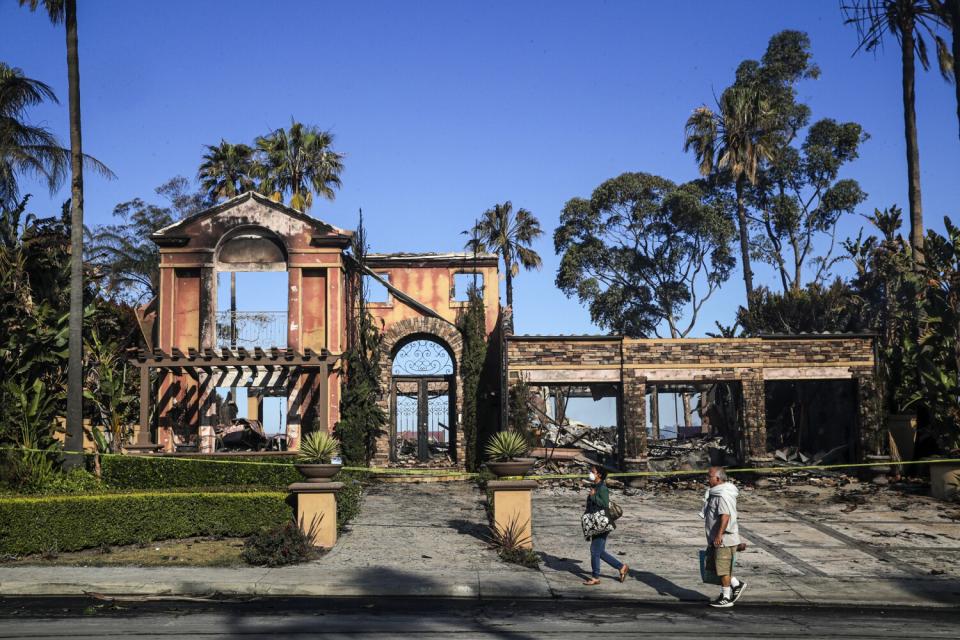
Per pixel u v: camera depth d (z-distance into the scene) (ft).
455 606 37.96
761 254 163.43
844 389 84.33
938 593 41.45
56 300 79.25
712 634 32.24
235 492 52.60
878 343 81.76
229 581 40.73
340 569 44.16
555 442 95.40
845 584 43.06
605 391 108.06
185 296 84.02
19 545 46.52
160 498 50.85
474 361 87.51
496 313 92.89
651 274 156.87
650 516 62.49
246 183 129.39
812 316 120.16
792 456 86.12
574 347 81.66
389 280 93.66
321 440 51.83
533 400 101.55
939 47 93.66
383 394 88.22
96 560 45.65
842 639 31.83
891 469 78.95
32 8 68.90
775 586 42.42
